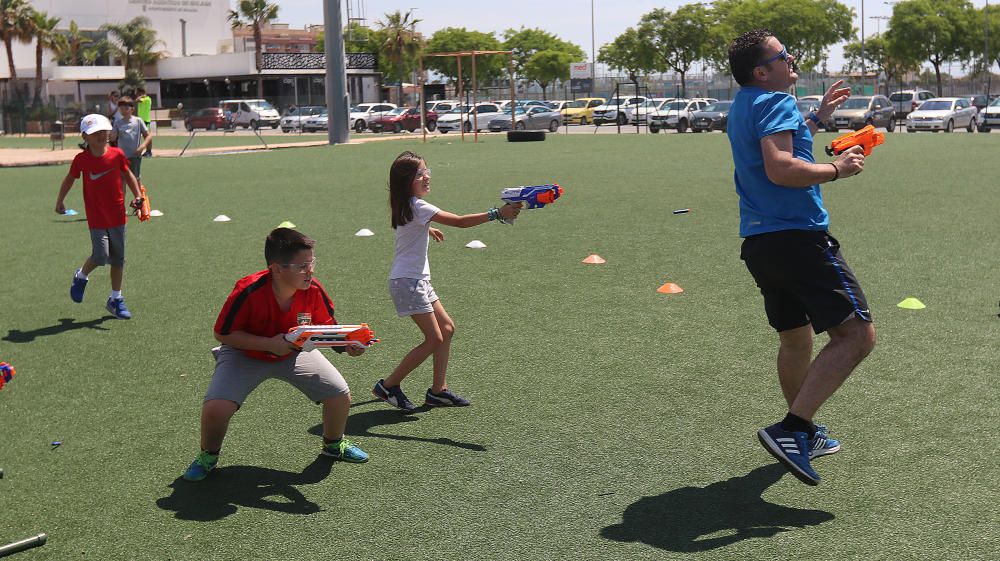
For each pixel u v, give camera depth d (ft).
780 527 12.85
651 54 245.65
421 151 98.48
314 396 15.33
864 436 16.03
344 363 21.31
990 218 39.86
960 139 101.91
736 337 22.45
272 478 15.03
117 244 25.89
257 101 194.59
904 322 23.20
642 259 32.40
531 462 15.40
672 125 142.61
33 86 216.95
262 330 14.89
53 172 79.82
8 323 25.82
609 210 45.32
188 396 19.27
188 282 30.73
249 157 94.68
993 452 15.17
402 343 22.84
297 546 12.71
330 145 116.26
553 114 159.94
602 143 107.96
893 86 281.13
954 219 39.83
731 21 247.91
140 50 235.81
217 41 275.18
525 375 20.01
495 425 17.16
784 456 13.33
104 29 247.50
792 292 13.97
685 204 47.09
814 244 13.75
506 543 12.61
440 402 18.25
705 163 74.54
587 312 25.20
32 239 40.96
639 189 54.95
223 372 15.05
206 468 15.05
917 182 55.31
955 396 17.85
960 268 29.58
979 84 276.41
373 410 18.26
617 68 252.62
